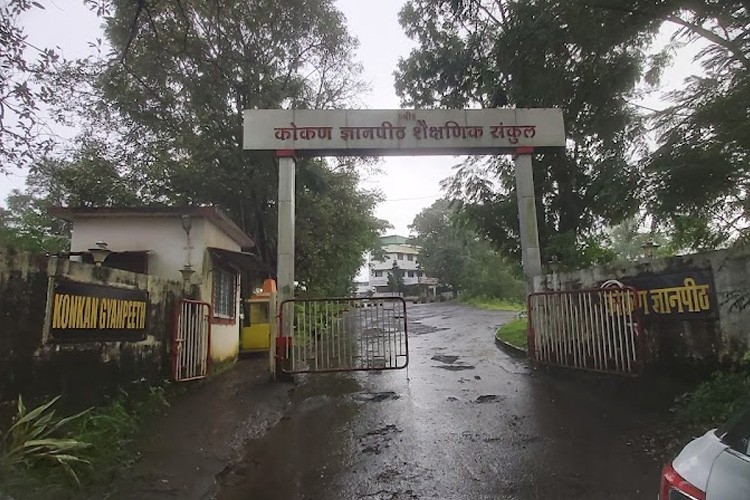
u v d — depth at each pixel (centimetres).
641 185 644
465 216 1499
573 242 1170
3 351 425
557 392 766
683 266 695
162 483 429
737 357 624
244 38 1526
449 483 450
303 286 2058
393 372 988
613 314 778
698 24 611
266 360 1227
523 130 1038
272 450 554
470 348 1335
